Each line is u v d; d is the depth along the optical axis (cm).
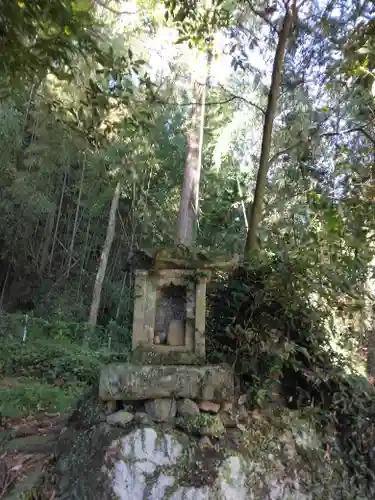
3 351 771
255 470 257
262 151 352
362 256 303
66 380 673
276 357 297
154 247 298
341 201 315
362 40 369
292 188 374
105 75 300
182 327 298
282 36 348
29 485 273
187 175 943
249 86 671
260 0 410
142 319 293
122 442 250
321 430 296
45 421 417
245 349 299
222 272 312
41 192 1226
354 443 291
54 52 260
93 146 347
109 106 329
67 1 243
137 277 297
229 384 275
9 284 1494
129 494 239
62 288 1398
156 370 269
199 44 402
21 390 531
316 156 380
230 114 1064
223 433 264
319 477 273
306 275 295
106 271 1491
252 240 333
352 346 333
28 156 1161
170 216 1292
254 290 305
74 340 1026
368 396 307
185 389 266
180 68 762
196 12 384
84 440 274
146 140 650
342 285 296
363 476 283
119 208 1427
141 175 1112
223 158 1041
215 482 242
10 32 243
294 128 414
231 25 396
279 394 313
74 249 1492
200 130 978
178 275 296
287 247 298
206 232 673
